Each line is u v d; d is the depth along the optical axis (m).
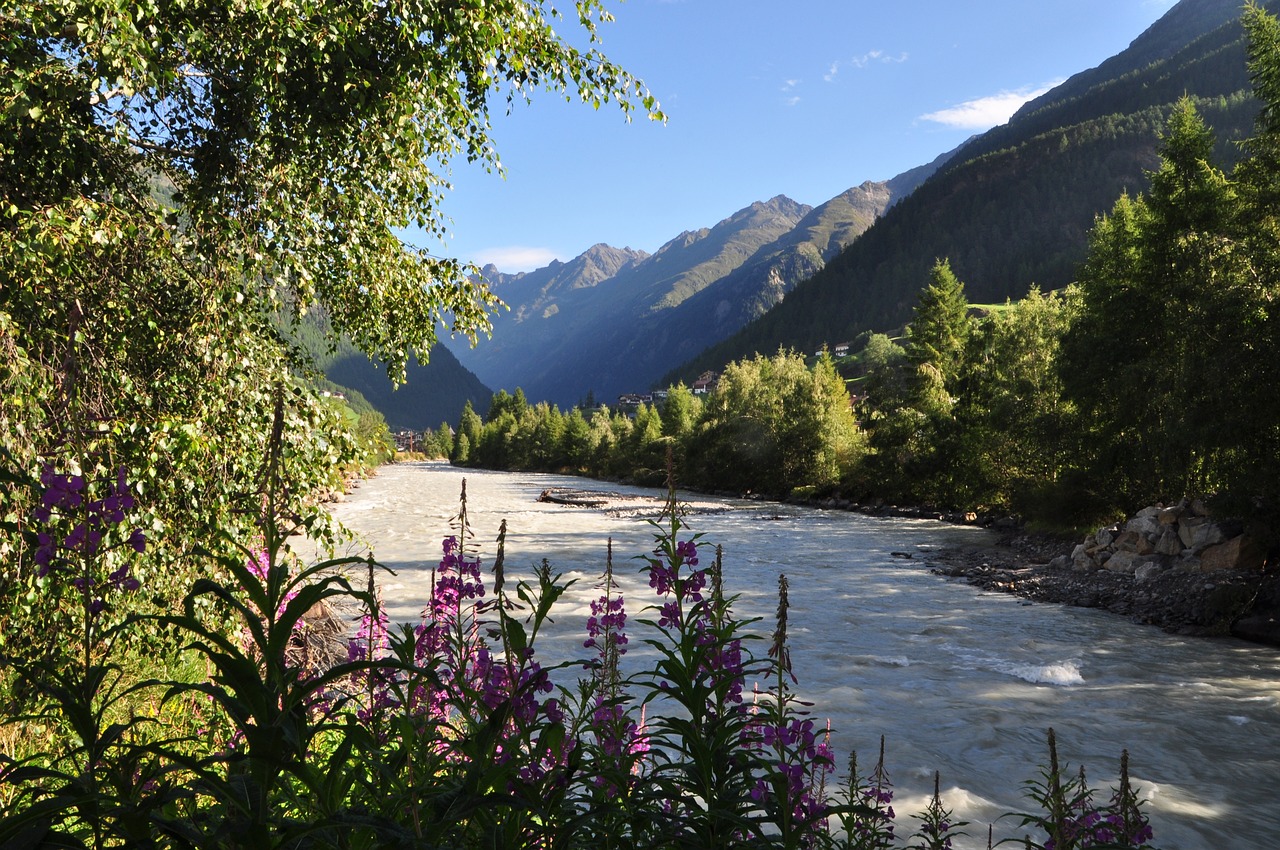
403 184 9.27
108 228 6.21
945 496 48.31
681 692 2.75
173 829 1.55
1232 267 26.11
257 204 7.58
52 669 1.77
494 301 10.23
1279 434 22.73
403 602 18.02
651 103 9.06
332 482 8.15
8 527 2.04
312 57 7.00
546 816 2.22
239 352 7.20
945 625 18.73
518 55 8.65
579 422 119.31
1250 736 11.59
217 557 1.57
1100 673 14.88
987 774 10.05
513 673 2.49
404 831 1.63
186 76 7.22
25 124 6.23
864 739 11.13
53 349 6.20
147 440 6.26
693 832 2.58
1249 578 20.45
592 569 24.61
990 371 47.19
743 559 28.92
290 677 1.57
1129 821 3.18
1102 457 31.50
